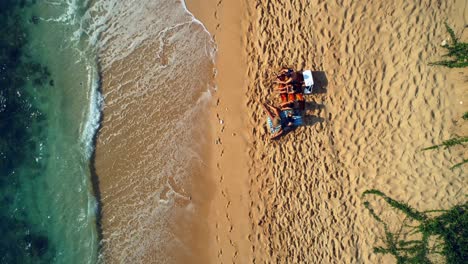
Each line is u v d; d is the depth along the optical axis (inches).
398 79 473.4
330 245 476.4
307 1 483.5
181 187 507.5
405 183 470.6
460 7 461.4
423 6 466.6
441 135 467.2
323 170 481.4
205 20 505.4
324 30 481.7
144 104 513.3
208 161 503.5
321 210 480.1
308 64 484.1
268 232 486.6
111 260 513.7
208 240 500.1
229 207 496.4
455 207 460.8
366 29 475.5
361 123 478.0
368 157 476.1
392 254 468.1
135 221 512.1
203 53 506.3
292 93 475.8
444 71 466.0
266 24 491.2
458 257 455.2
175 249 505.4
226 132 500.1
